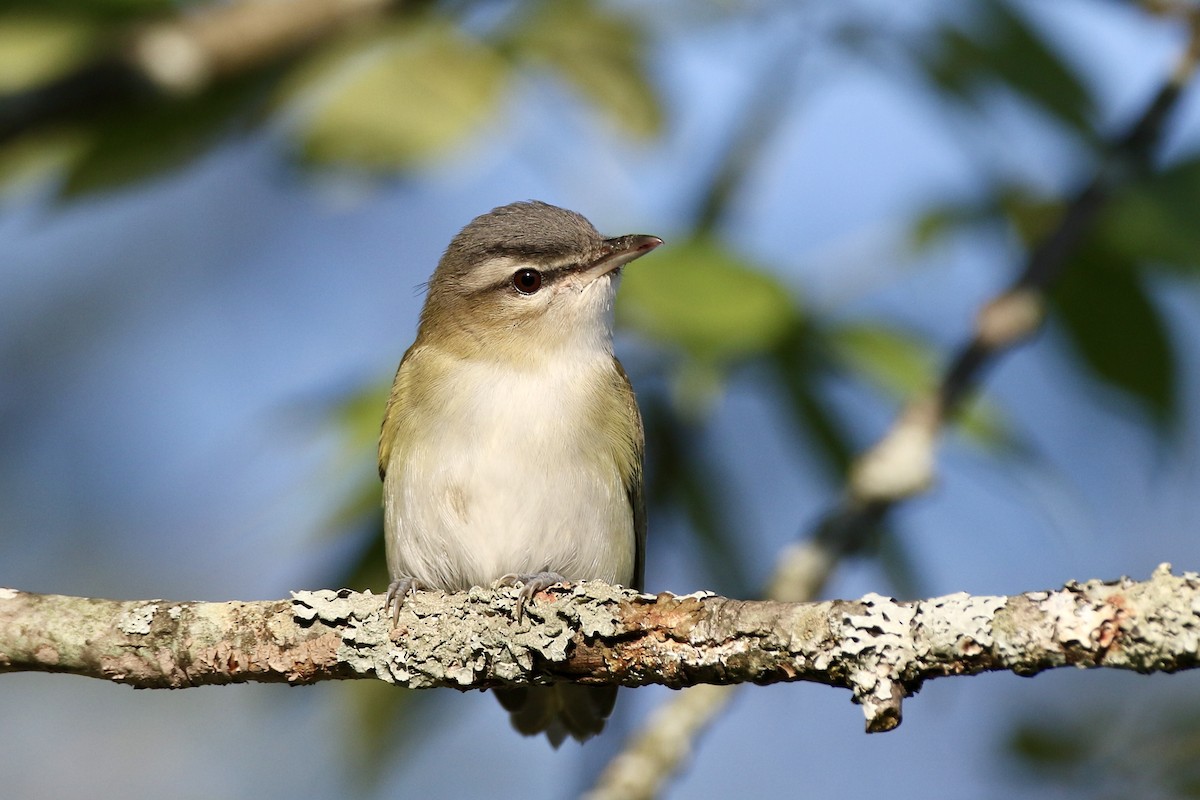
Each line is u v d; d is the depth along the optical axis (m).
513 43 10.10
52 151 9.59
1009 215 10.62
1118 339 10.62
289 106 9.52
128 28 9.28
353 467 10.35
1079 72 10.07
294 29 9.38
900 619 6.81
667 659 7.53
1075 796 11.51
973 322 10.02
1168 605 6.24
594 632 7.68
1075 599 6.45
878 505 9.80
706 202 10.60
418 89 9.34
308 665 8.10
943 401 9.84
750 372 10.45
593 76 10.25
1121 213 10.40
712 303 8.73
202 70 9.19
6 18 9.58
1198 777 11.20
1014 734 11.87
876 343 10.02
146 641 8.03
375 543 11.46
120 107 9.22
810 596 9.66
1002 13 10.04
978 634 6.60
